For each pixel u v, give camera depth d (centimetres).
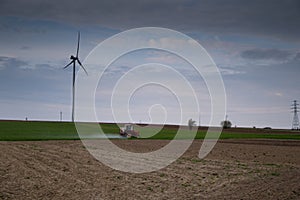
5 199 1598
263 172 2461
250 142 5388
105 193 1759
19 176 2108
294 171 2520
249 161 3047
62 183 1955
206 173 2391
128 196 1716
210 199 1675
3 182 1934
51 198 1636
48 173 2231
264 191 1853
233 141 5506
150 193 1788
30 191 1756
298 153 3788
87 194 1728
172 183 2041
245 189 1902
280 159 3228
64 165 2559
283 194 1784
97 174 2256
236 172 2447
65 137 5141
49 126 7331
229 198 1697
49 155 3069
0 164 2511
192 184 2022
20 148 3556
